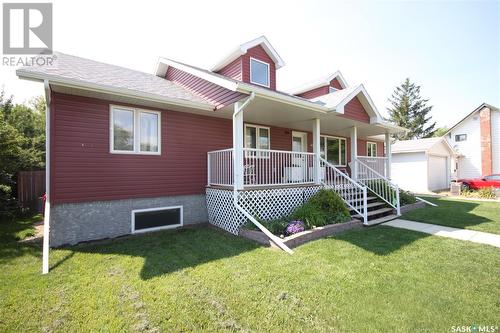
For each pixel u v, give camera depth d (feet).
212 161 26.68
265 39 32.86
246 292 11.41
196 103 23.68
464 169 71.46
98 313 9.96
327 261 14.84
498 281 12.20
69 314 9.92
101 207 20.76
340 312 9.80
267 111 26.12
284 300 10.71
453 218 26.76
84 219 19.93
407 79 134.31
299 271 13.51
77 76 19.74
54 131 18.90
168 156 24.59
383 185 31.48
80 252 17.20
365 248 17.06
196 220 26.18
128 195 22.12
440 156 65.82
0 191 30.07
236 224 21.72
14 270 14.06
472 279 12.42
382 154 57.62
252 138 32.55
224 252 16.87
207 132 27.48
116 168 21.59
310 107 24.58
